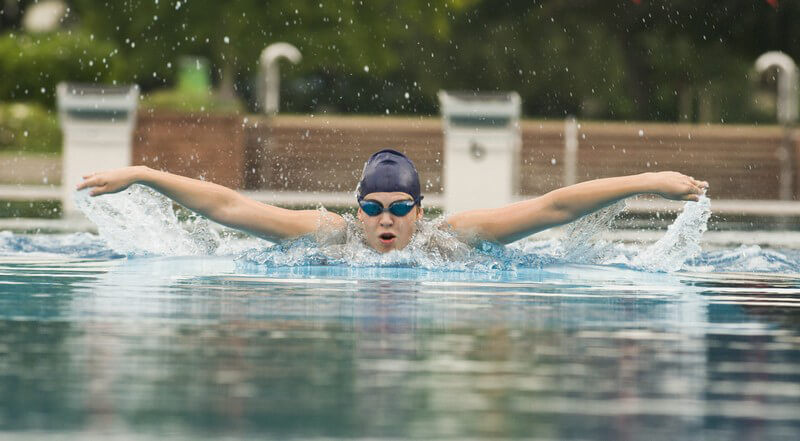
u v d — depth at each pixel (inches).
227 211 426.6
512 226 426.3
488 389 179.8
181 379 184.1
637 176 419.2
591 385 183.9
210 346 216.8
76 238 536.4
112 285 339.6
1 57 1905.8
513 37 2087.8
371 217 419.5
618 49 2098.9
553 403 170.1
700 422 158.6
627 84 2148.1
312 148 1577.3
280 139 1581.0
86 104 1189.1
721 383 187.3
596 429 153.3
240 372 190.7
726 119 2158.0
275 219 427.8
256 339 226.8
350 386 180.2
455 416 160.6
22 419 155.4
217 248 489.1
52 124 1895.9
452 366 198.8
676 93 2160.4
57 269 399.5
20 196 1128.8
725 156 1583.4
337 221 433.4
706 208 426.9
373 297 310.8
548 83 2123.5
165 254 480.1
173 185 423.2
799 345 229.5
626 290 346.0
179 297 306.3
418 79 2135.8
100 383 180.2
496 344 224.8
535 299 312.5
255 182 1558.8
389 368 196.2
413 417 159.5
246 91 2106.3
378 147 1581.0
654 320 268.5
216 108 1720.0
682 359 210.5
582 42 2094.0
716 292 346.3
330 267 412.5
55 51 1909.4
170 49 1850.4
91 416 157.6
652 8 2048.5
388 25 1844.2
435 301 302.5
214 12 1800.0
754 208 1103.6
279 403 167.3
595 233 450.3
